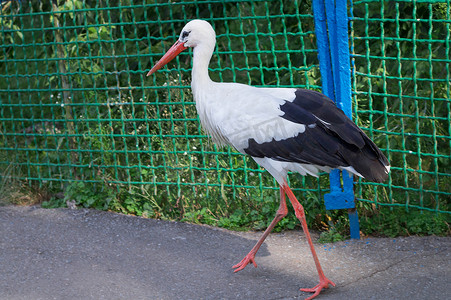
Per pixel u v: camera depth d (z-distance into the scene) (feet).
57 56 19.20
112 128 18.94
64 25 18.71
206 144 18.45
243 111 13.66
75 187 19.12
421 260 14.49
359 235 16.16
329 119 13.19
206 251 15.75
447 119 15.66
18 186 20.02
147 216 18.24
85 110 19.03
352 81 16.31
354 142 12.91
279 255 15.37
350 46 16.65
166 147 18.65
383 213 16.55
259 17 16.70
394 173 17.54
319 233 16.89
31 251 15.78
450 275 13.61
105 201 18.94
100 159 19.22
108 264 15.01
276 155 13.46
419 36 18.37
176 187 18.48
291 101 13.52
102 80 20.12
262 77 17.07
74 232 17.10
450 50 17.57
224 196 17.54
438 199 16.35
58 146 19.42
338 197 15.94
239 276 14.25
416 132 17.29
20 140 23.26
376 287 13.28
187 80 18.61
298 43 20.30
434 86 17.61
